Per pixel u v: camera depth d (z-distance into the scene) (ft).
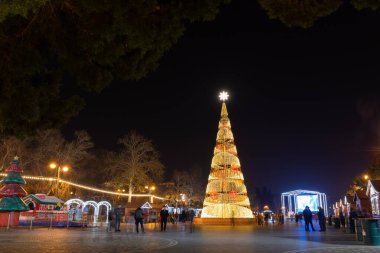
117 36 30.37
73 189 200.64
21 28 30.53
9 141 141.08
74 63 32.07
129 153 177.47
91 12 28.63
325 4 26.76
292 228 103.81
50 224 96.99
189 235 71.05
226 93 145.69
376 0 25.55
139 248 45.93
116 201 193.88
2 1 22.15
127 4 26.04
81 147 160.76
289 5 27.32
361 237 56.59
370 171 163.73
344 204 132.98
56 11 30.55
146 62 32.68
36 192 161.99
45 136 155.43
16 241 55.21
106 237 64.95
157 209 177.47
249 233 78.02
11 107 30.17
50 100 33.50
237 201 130.41
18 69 29.76
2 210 96.27
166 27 28.04
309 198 165.48
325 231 85.40
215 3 28.27
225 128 139.23
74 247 46.68
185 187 237.25
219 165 133.59
